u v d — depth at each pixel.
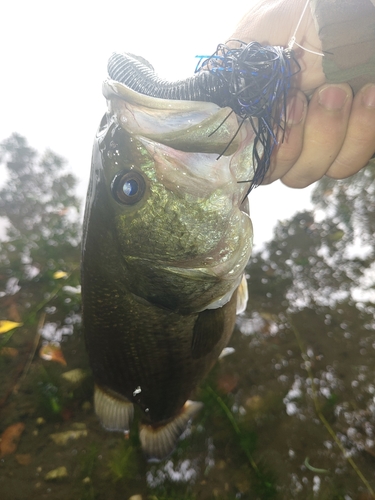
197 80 0.14
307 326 0.42
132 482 0.30
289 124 0.17
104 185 0.17
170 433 0.29
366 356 0.38
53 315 0.45
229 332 0.25
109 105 0.15
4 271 0.52
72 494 0.30
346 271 0.49
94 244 0.19
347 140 0.18
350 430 0.32
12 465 0.31
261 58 0.13
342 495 0.28
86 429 0.34
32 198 0.68
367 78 0.17
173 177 0.16
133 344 0.23
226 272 0.18
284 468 0.30
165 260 0.18
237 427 0.32
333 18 0.16
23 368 0.39
